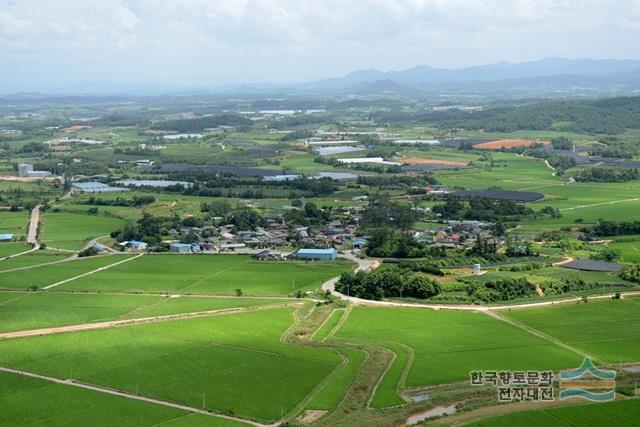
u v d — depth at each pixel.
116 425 131.25
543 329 187.38
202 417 134.88
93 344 174.75
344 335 183.00
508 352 169.25
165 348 171.75
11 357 165.50
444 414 135.88
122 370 157.50
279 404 140.50
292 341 178.12
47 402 140.88
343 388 147.88
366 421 132.00
